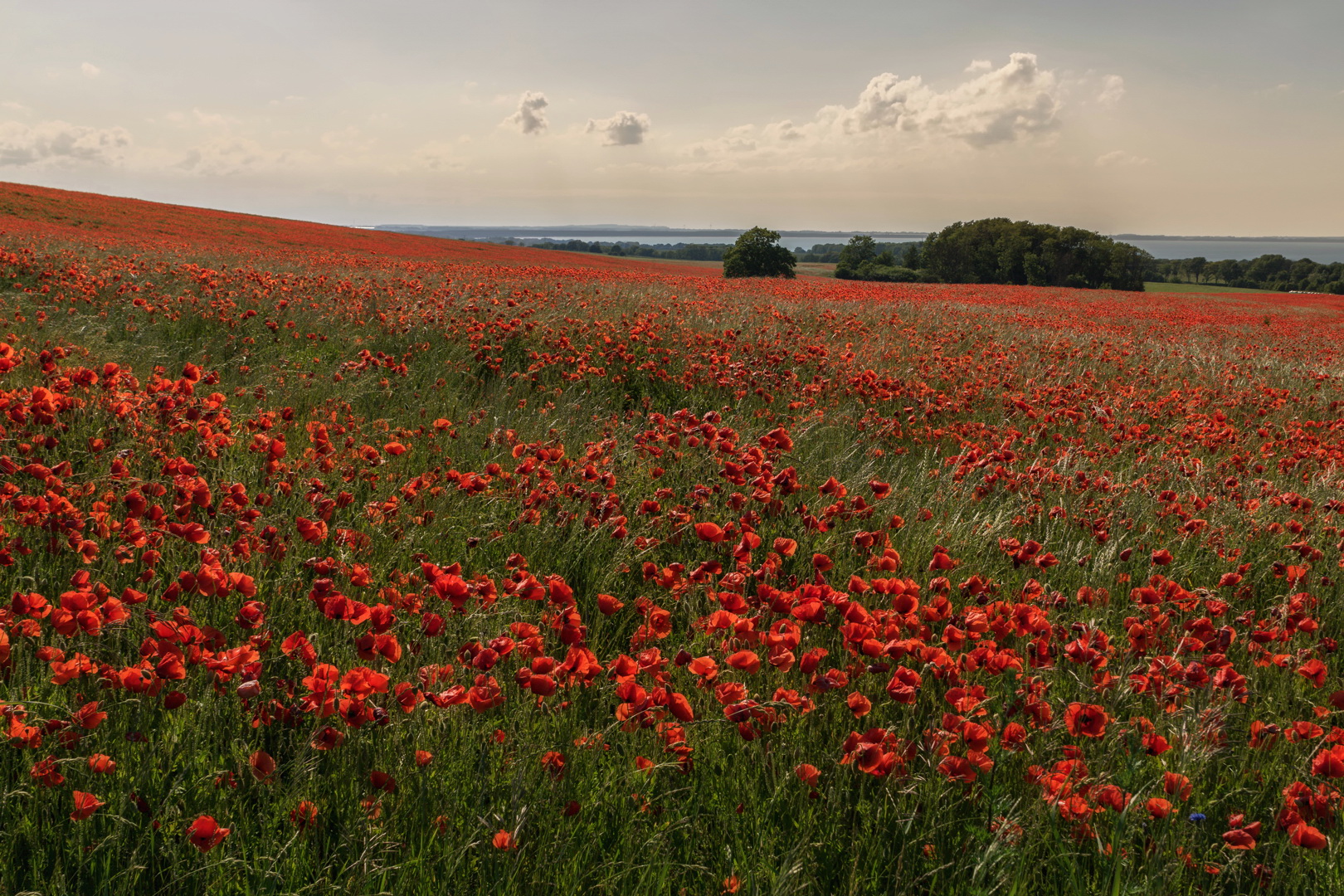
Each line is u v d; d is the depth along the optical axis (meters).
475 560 3.39
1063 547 4.19
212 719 2.11
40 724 1.85
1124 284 90.00
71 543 2.79
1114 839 1.86
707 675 2.18
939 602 2.60
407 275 17.05
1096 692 2.46
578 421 6.00
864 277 90.06
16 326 7.36
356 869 1.69
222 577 2.32
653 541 3.32
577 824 1.91
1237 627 3.25
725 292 20.48
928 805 2.01
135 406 4.04
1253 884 1.96
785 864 1.72
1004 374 9.09
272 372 6.72
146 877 1.72
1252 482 5.16
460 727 2.20
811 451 5.55
